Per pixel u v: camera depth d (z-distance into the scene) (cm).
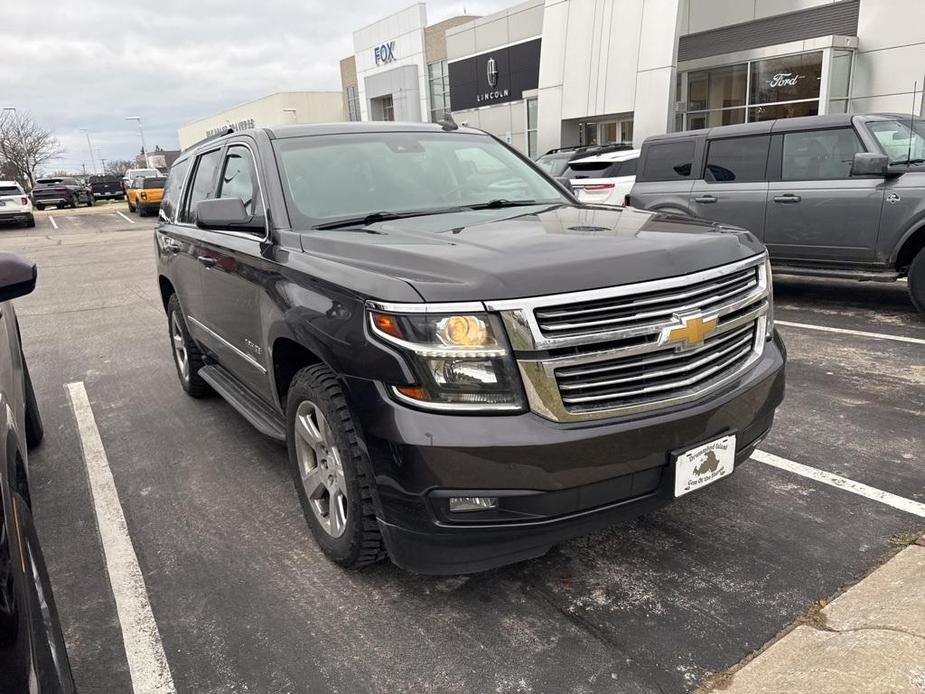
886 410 463
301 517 366
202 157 498
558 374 241
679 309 255
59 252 1947
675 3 1955
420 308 239
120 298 1121
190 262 472
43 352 773
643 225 311
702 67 2005
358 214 364
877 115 735
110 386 624
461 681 245
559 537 252
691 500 359
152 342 790
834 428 438
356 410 256
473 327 237
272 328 323
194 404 558
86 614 295
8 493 183
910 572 283
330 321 272
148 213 3262
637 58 2069
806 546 312
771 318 311
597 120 2302
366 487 274
